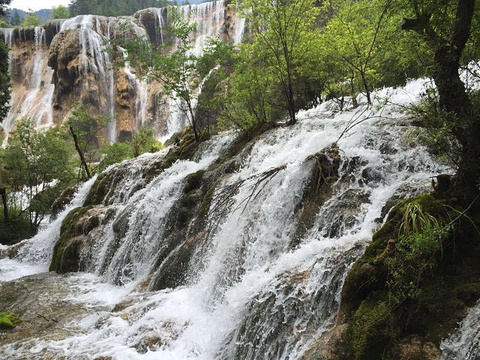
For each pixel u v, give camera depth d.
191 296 7.62
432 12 5.01
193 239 9.00
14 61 47.94
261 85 12.81
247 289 6.24
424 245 4.31
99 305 8.84
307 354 4.73
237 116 13.32
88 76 38.81
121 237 11.17
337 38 11.61
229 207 8.62
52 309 8.75
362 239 5.66
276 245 7.05
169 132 36.47
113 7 79.25
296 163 8.01
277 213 7.52
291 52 11.91
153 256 10.08
